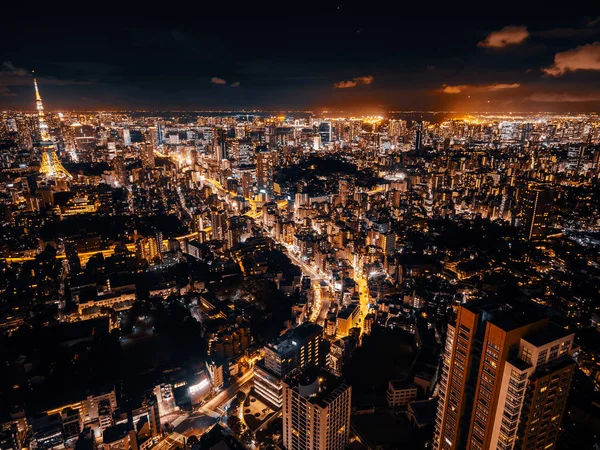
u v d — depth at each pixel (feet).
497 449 521.24
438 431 625.00
